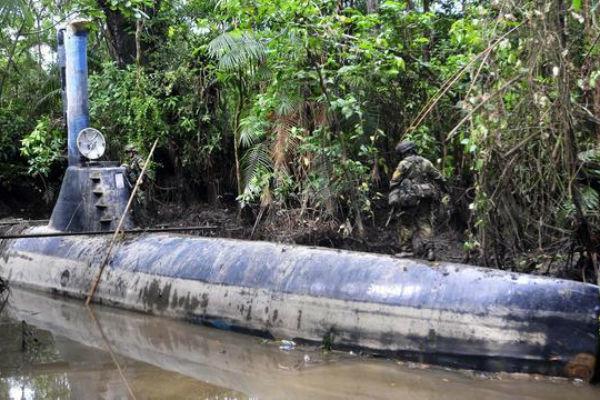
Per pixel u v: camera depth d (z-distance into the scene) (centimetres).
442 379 568
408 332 614
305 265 717
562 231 669
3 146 1588
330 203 914
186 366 642
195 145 1238
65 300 945
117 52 1382
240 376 605
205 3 1289
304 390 558
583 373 546
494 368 571
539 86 593
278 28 890
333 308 664
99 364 655
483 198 670
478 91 652
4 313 885
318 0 927
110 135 1361
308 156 934
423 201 727
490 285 592
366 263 682
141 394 564
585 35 606
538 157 647
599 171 652
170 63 1266
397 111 965
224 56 952
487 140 630
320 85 882
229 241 833
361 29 917
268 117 977
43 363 661
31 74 1747
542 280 580
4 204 1623
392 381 569
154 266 856
